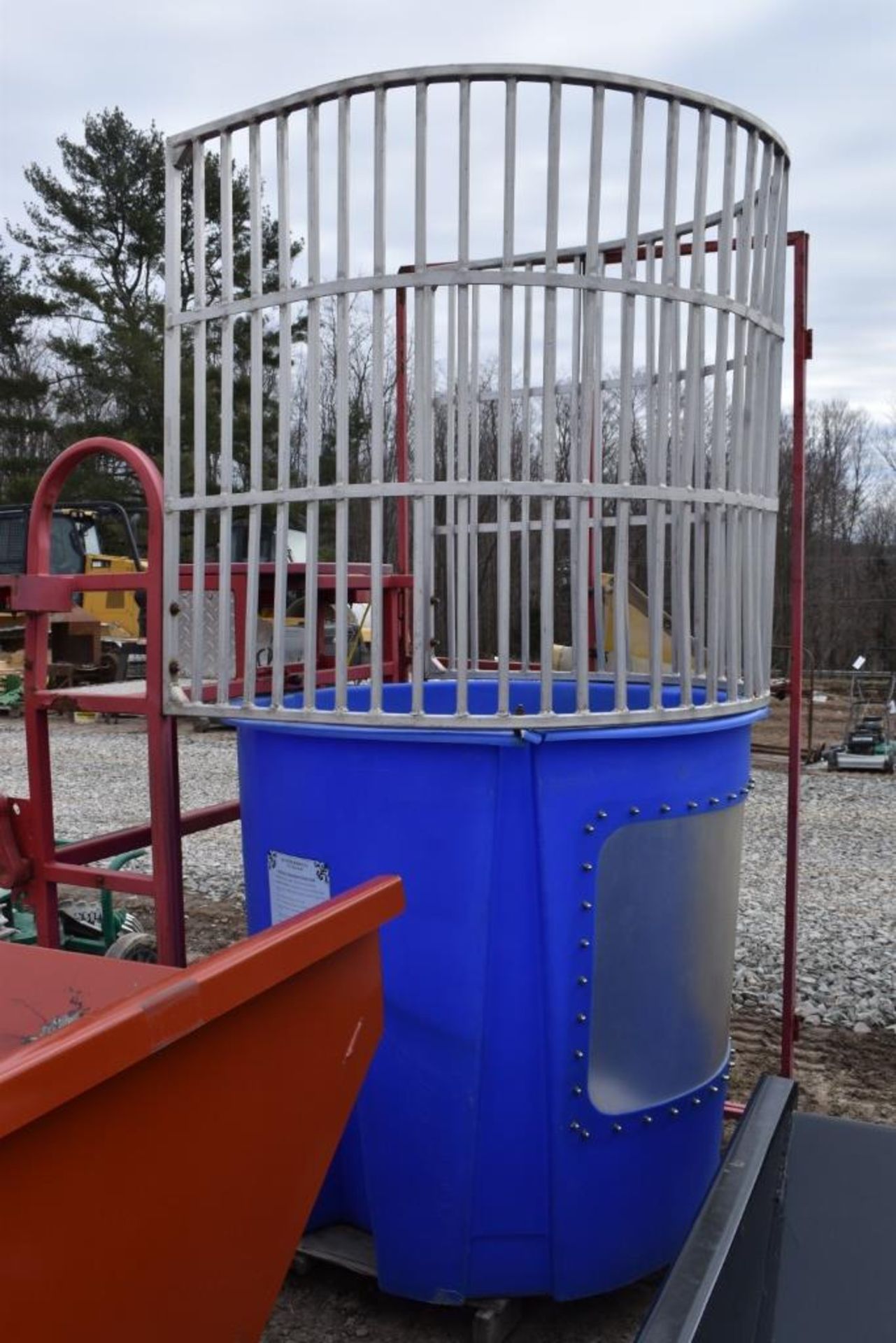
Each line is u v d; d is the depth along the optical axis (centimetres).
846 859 858
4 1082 117
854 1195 185
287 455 259
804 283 312
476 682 349
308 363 256
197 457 276
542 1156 254
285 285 258
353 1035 183
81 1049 126
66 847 315
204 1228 154
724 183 258
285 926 165
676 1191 275
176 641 283
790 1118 198
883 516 4144
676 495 255
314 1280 288
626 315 249
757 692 287
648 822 257
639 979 261
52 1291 130
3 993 241
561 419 399
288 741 267
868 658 3784
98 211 3095
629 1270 267
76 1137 131
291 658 502
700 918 272
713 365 261
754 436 277
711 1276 142
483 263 359
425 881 250
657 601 255
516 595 915
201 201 274
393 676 386
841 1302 166
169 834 284
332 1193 279
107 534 2389
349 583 366
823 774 1365
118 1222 139
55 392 3030
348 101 245
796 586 318
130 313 2986
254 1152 163
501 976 248
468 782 246
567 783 247
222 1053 155
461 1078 251
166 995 139
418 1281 260
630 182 245
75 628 1296
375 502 248
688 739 264
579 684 248
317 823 262
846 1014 500
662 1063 269
